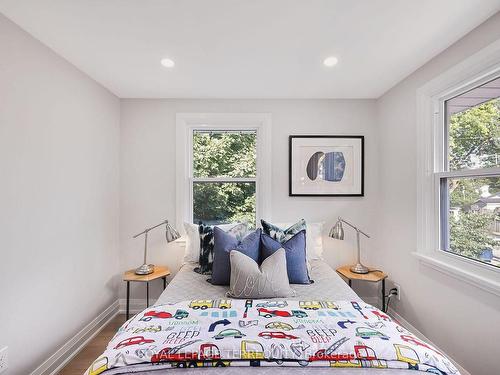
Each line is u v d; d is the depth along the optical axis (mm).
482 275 1589
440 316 1885
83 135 2146
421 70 2084
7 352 1485
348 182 2734
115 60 1962
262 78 2270
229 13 1445
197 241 2434
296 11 1431
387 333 1172
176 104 2740
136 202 2721
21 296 1572
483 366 1545
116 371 989
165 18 1489
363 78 2283
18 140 1556
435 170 2010
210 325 1239
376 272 2506
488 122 1616
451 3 1370
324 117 2760
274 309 1426
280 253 1814
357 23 1536
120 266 2713
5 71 1475
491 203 1603
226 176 2873
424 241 2062
